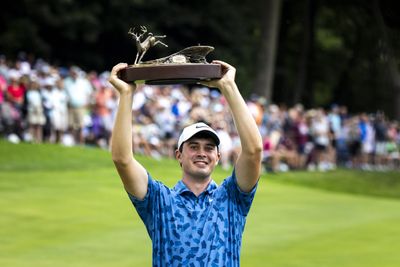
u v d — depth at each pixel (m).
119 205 21.83
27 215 20.00
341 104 56.59
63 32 44.75
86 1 45.03
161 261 7.63
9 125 28.78
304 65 51.72
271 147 32.31
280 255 17.16
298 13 53.47
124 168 7.64
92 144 30.89
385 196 30.55
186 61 7.66
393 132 40.22
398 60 20.27
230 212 7.75
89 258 16.44
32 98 28.78
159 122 30.52
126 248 17.36
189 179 7.80
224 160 29.55
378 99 43.81
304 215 22.20
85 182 24.59
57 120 29.39
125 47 48.00
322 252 17.58
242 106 7.68
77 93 29.91
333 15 54.09
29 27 43.84
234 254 7.68
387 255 17.44
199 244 7.58
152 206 7.73
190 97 31.97
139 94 30.23
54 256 16.50
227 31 49.84
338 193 28.25
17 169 25.70
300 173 32.94
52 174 25.41
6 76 29.23
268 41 41.78
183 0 48.94
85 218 20.09
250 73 50.06
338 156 37.28
